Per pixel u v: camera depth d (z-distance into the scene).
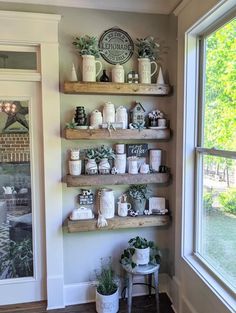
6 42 2.20
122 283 2.51
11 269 2.43
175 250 2.38
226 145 1.81
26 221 2.43
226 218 1.83
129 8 2.35
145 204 2.48
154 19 2.42
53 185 2.34
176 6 2.28
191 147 2.17
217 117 1.92
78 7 2.29
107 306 2.24
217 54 1.91
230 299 1.65
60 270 2.39
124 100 2.42
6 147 2.35
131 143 2.46
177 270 2.33
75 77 2.23
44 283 2.45
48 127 2.29
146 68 2.34
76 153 2.29
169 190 2.50
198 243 2.20
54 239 2.37
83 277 2.46
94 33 2.33
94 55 2.26
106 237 2.47
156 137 2.37
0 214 2.40
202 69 2.10
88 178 2.29
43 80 2.26
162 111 2.48
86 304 2.44
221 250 1.89
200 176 2.15
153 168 2.45
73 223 2.29
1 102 2.31
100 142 2.41
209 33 2.00
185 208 2.20
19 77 2.26
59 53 2.28
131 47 2.39
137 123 2.38
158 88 2.35
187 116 2.14
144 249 2.22
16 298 2.43
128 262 2.28
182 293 2.23
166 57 2.45
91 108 2.37
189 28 2.01
